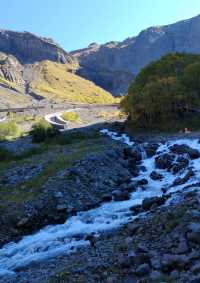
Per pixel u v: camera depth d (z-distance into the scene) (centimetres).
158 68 9319
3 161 6006
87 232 3334
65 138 7412
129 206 3825
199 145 5519
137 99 8256
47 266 2761
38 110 16462
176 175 4641
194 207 2686
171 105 7906
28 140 7781
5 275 2784
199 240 2283
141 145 5800
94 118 11881
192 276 2022
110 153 5081
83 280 2278
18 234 3672
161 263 2192
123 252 2458
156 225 2627
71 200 4025
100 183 4394
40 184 4291
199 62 8519
